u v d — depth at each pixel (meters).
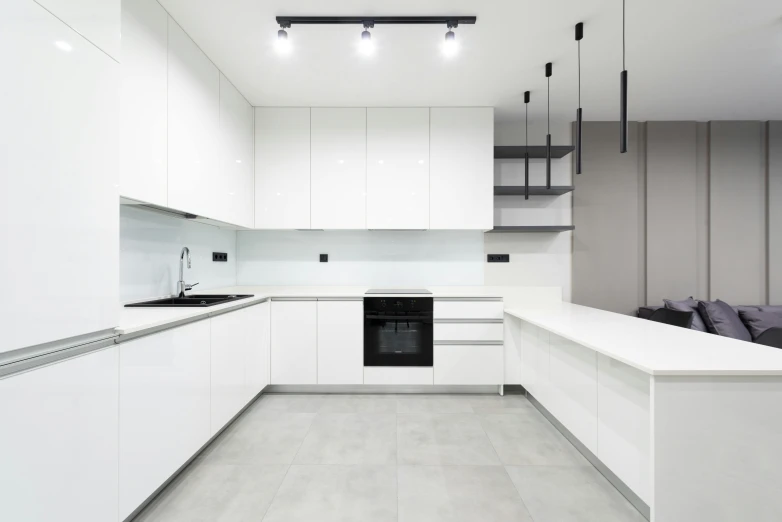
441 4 1.98
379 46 2.36
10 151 0.92
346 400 2.93
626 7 2.01
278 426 2.45
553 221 3.75
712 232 3.75
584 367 1.95
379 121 3.26
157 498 1.67
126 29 1.63
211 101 2.47
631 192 3.75
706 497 1.27
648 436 1.46
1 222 0.90
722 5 1.99
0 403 0.91
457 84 2.88
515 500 1.67
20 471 0.96
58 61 1.06
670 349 1.48
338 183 3.27
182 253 2.46
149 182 1.79
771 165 3.73
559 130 3.73
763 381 1.27
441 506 1.63
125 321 1.50
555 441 2.25
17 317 0.94
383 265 3.70
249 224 3.19
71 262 1.11
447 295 3.05
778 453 1.27
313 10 2.01
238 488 1.75
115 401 1.32
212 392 2.07
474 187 3.26
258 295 2.87
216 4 1.93
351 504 1.64
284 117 3.27
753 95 3.13
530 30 2.21
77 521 1.14
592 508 1.62
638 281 3.77
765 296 3.73
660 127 3.75
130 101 1.66
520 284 3.73
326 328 3.06
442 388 3.11
